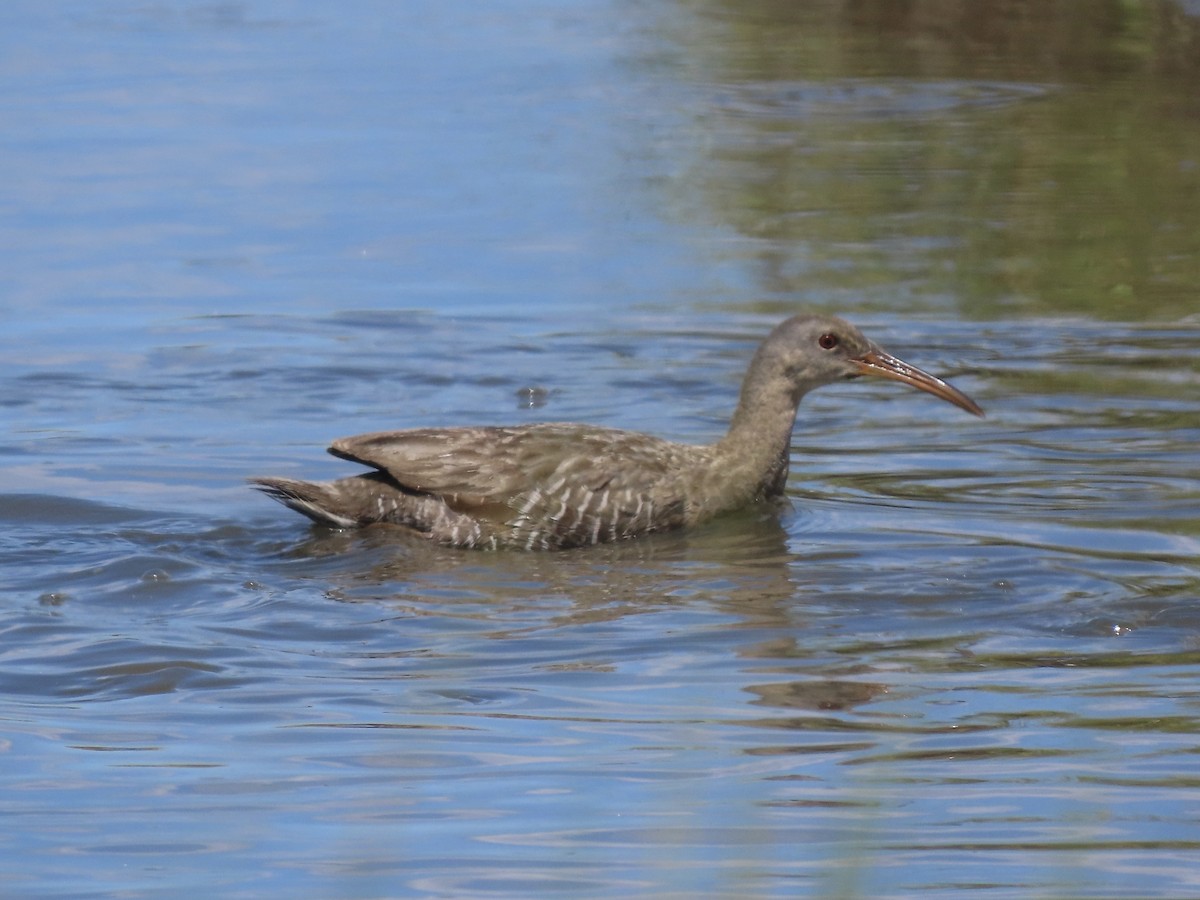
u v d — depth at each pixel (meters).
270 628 12.02
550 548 14.06
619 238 22.94
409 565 13.53
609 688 10.92
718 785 9.43
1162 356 18.66
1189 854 8.51
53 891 8.34
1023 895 8.12
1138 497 14.67
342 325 19.98
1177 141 26.42
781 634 11.84
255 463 15.93
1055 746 9.90
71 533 14.02
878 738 10.07
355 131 27.98
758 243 22.66
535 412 17.41
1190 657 11.26
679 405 17.61
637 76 31.34
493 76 31.64
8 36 35.16
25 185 25.12
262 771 9.78
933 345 19.14
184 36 35.31
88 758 9.96
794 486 15.39
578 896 8.16
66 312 20.23
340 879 8.40
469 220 23.69
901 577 12.93
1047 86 29.69
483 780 9.59
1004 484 15.17
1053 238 22.61
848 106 28.94
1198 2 32.84
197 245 22.70
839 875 8.30
